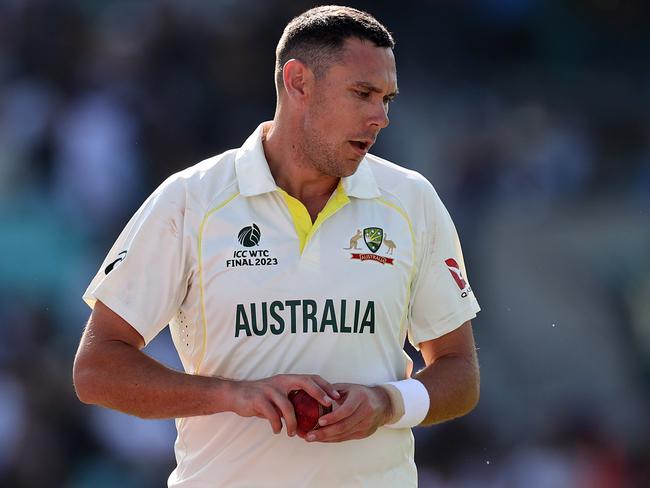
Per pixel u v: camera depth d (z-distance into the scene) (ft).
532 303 124.47
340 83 34.99
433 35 142.82
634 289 126.11
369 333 35.76
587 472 109.09
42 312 112.88
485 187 131.85
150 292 35.78
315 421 33.14
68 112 125.39
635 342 123.54
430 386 36.45
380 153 132.46
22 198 119.96
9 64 129.39
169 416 34.81
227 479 35.55
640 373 121.90
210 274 35.58
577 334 122.83
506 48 144.46
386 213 36.73
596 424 113.60
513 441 110.93
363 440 35.68
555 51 146.00
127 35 133.90
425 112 136.98
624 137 140.77
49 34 131.64
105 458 102.78
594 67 146.20
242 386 33.81
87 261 118.01
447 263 37.83
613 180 137.28
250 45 135.54
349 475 35.47
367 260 35.91
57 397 103.81
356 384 34.12
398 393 35.14
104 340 35.68
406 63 140.77
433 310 37.88
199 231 35.76
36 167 122.11
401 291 36.52
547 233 128.77
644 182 136.77
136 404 34.96
